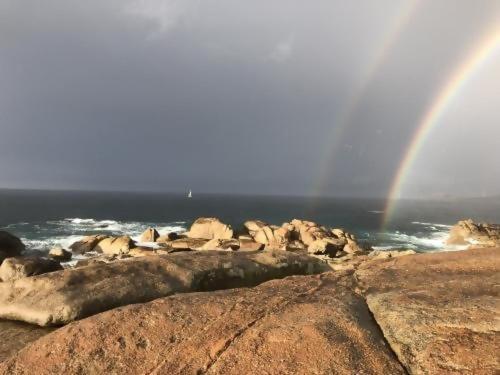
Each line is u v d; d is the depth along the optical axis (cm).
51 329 795
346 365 504
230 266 1095
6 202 12569
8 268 1385
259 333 577
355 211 12269
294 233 4125
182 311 666
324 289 795
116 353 564
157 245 3903
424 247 4659
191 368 518
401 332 589
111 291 867
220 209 11862
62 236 4675
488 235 5116
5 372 548
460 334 555
